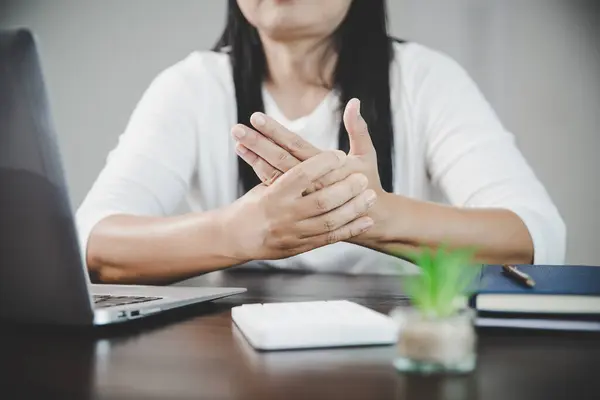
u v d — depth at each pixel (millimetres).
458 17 2010
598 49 1981
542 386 404
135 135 1391
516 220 1059
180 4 2088
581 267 681
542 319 548
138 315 587
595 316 545
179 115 1432
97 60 2115
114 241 987
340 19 1337
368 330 500
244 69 1441
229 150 1466
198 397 382
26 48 479
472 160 1326
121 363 461
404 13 2018
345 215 878
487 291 555
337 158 860
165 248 941
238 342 525
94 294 701
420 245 977
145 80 2113
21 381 417
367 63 1391
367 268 1385
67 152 2111
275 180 891
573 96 1995
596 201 2000
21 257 521
